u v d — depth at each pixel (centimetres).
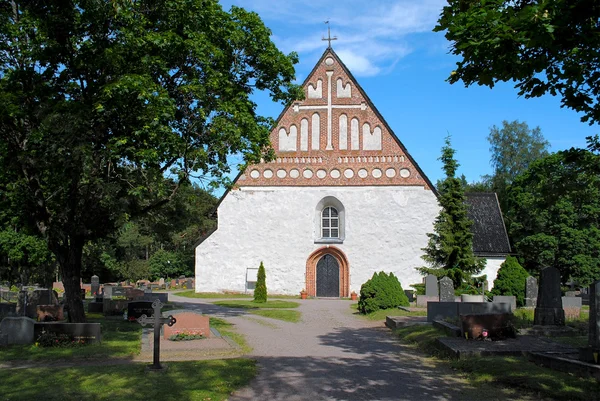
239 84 2080
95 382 1002
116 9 1527
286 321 2259
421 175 3734
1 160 1683
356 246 3712
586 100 905
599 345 1045
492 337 1444
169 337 1558
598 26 796
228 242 3778
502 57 789
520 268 2886
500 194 6319
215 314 2488
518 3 834
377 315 2372
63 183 1750
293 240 3750
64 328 1467
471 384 1027
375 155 3784
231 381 1032
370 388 1003
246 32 2016
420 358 1334
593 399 884
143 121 1580
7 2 1686
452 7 848
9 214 1972
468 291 3014
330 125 3834
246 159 1906
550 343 1373
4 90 1577
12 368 1159
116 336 1648
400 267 3669
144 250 6812
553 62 835
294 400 919
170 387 968
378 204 3738
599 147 1077
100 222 1834
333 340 1680
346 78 3872
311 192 3784
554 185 1123
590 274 4038
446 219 3197
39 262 3588
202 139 1847
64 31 1630
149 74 1648
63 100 1584
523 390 967
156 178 1681
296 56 2186
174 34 1672
